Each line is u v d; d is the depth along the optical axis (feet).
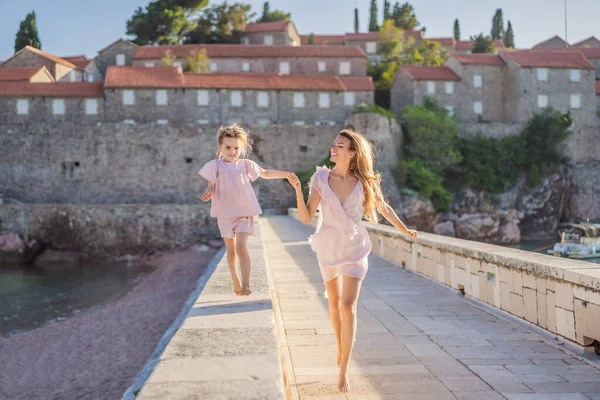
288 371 19.93
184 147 198.29
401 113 233.14
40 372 52.90
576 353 21.88
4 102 201.46
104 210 167.84
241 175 22.45
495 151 216.95
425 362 20.98
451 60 243.60
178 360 11.89
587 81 230.27
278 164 204.54
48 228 165.89
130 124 196.54
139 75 213.05
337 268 17.85
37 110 202.80
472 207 204.95
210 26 330.13
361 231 17.83
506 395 17.21
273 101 215.92
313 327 27.02
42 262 161.07
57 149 193.98
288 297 35.70
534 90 226.58
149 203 195.83
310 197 18.01
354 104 220.23
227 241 22.30
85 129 194.70
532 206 212.43
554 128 218.18
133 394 30.22
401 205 186.50
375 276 45.47
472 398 16.99
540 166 219.20
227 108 212.43
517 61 227.81
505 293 29.14
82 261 164.04
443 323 27.84
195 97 210.18
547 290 24.61
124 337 65.92
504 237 198.49
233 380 10.56
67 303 96.78
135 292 103.40
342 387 17.28
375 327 27.14
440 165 207.72
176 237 169.89
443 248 39.37
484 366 20.35
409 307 32.30
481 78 233.96
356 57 269.64
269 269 50.14
